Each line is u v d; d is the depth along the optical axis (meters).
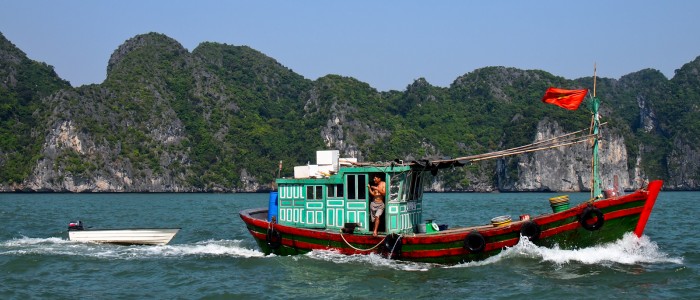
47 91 172.25
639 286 17.25
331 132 180.38
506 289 17.05
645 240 21.70
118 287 18.45
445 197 125.44
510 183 172.00
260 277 19.09
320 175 21.22
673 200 94.69
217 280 19.02
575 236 18.75
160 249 25.08
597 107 19.77
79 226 27.66
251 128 184.38
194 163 171.62
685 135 189.50
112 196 135.25
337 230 20.59
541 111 178.75
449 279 18.11
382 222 20.30
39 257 23.00
